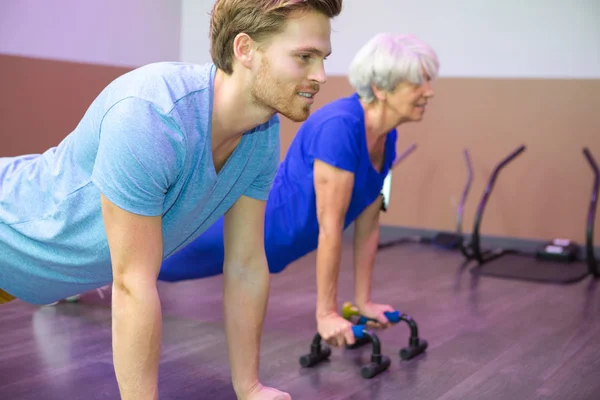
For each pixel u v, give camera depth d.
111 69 5.20
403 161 5.35
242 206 1.57
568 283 3.88
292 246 2.40
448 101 5.16
